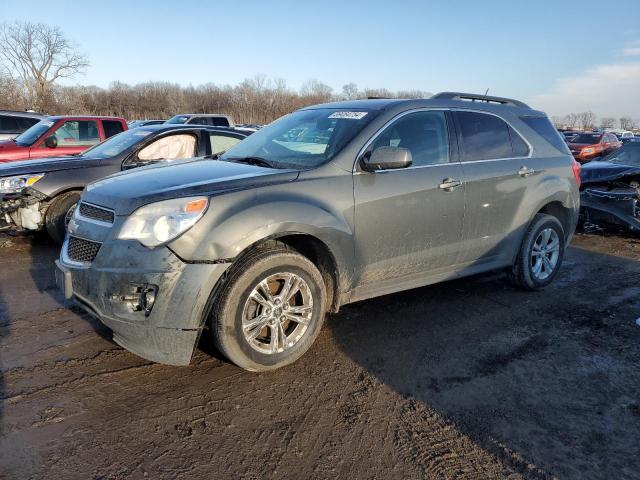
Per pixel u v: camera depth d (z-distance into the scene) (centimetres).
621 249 686
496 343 368
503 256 455
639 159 803
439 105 412
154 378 305
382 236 356
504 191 433
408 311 424
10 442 242
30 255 570
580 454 247
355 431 261
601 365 338
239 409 276
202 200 281
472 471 234
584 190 768
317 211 316
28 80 4712
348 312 418
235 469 230
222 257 277
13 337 354
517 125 466
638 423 274
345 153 346
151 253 272
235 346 291
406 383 309
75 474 223
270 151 388
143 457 236
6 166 586
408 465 237
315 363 330
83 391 288
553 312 432
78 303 308
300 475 228
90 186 338
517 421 273
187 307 273
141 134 667
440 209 387
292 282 313
